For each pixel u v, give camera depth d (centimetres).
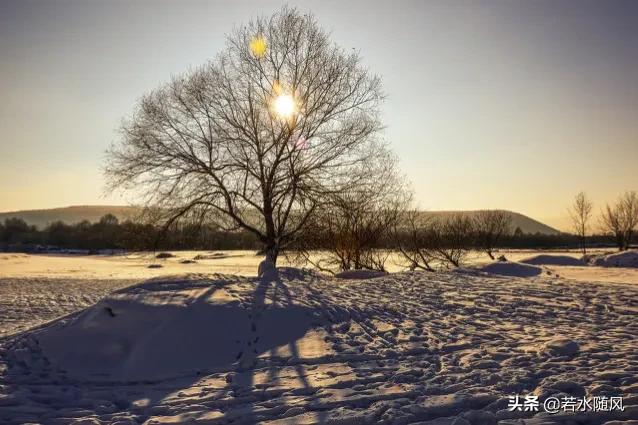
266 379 807
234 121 2123
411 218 2788
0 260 6269
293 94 2133
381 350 935
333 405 684
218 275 1580
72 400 769
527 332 1050
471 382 748
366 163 2208
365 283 1711
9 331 1256
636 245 6419
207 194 2145
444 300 1388
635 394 654
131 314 1048
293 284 1521
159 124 2111
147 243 2161
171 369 885
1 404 743
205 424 645
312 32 2164
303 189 2130
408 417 627
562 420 600
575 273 2644
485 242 3578
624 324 1122
